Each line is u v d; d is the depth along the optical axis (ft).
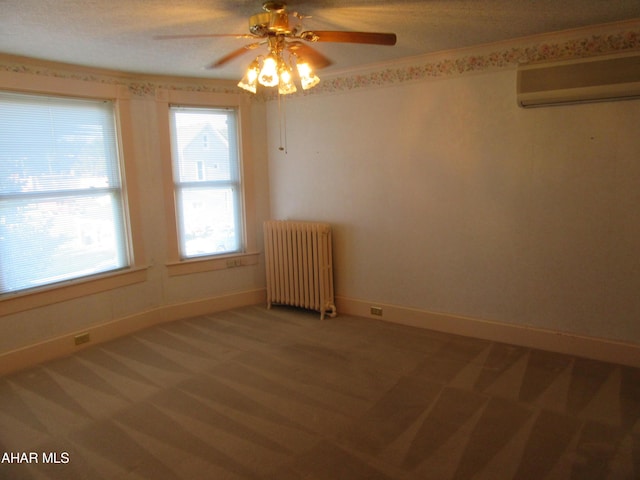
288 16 7.64
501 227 11.09
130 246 12.78
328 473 6.90
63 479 6.92
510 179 10.80
